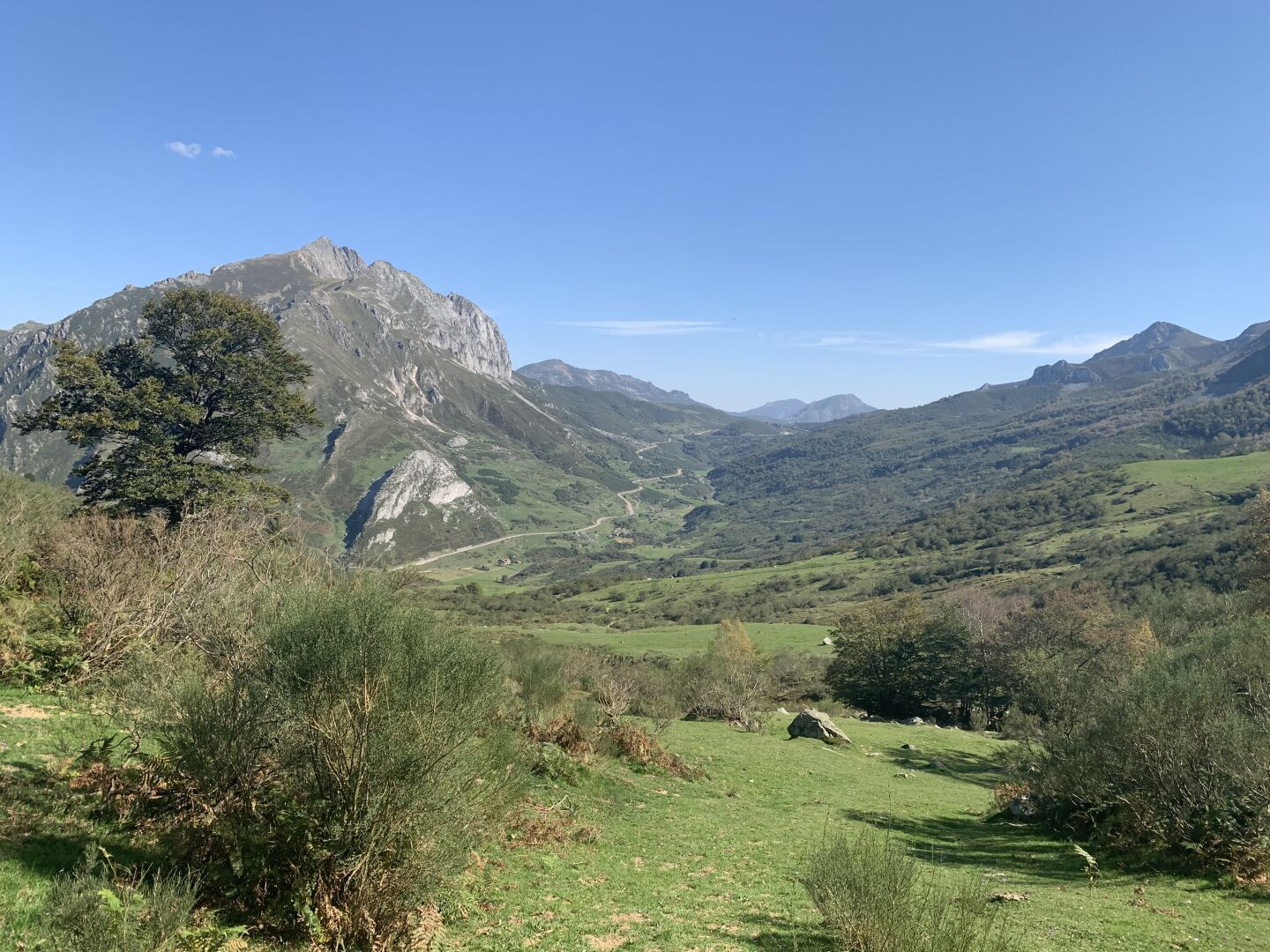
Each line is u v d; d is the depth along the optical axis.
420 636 8.57
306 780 8.02
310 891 7.31
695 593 142.50
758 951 9.18
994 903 12.12
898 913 7.86
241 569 14.84
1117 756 16.95
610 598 145.38
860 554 168.38
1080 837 17.97
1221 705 15.92
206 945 6.25
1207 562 83.69
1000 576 116.25
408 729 7.69
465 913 9.32
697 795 20.77
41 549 18.77
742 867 13.84
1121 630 53.47
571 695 23.91
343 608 8.31
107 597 14.91
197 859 7.83
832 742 35.41
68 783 9.17
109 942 5.25
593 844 14.21
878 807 22.22
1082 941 10.29
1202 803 15.07
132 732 9.22
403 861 7.49
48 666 13.56
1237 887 13.35
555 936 9.08
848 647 63.00
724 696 40.50
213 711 8.20
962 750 37.53
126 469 31.84
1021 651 55.72
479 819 8.70
